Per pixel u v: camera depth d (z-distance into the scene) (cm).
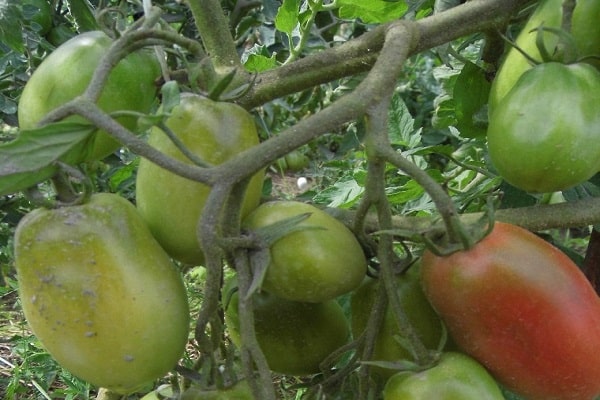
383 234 86
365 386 92
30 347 232
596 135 86
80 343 83
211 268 79
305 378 166
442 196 80
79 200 85
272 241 87
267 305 104
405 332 86
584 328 84
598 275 130
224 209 85
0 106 175
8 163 76
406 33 92
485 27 104
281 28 138
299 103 290
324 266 89
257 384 81
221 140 90
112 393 123
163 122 77
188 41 91
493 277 84
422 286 91
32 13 161
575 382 85
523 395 89
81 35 99
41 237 83
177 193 89
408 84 443
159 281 86
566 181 87
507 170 88
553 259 86
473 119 121
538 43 89
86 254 82
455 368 85
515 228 88
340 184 170
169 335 86
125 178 196
